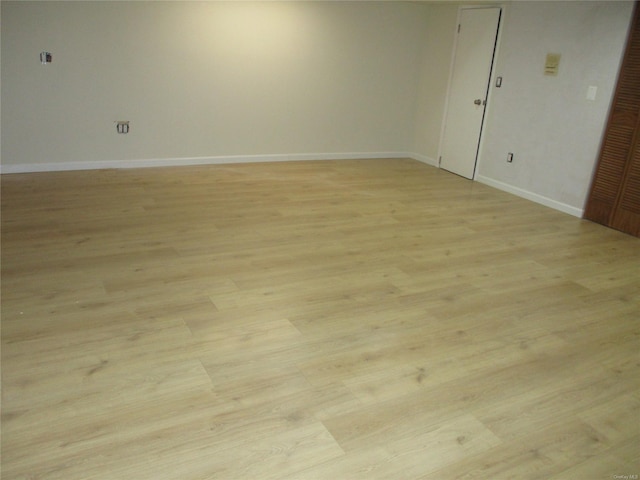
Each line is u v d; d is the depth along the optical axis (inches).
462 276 136.6
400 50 265.9
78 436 74.5
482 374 94.8
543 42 199.5
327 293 123.2
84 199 182.9
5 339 97.0
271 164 252.8
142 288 120.5
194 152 239.8
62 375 87.7
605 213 184.2
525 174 215.5
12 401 80.7
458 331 109.3
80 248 141.2
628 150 173.2
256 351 98.2
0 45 193.0
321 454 73.6
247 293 121.0
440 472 71.6
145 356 94.6
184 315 109.7
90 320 105.5
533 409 85.9
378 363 96.4
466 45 238.4
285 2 232.4
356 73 260.1
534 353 102.5
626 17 168.7
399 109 279.0
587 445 78.2
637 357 102.9
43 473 67.6
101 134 219.6
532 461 74.5
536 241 166.2
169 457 71.6
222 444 74.5
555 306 122.6
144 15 210.5
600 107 181.0
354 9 247.8
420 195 213.8
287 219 174.4
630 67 169.6
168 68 221.8
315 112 258.5
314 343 101.9
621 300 127.3
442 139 263.4
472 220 184.2
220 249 146.0
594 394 90.7
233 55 231.6
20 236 147.0
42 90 204.2
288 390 87.4
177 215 172.2
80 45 204.5
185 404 82.6
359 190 216.2
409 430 79.4
